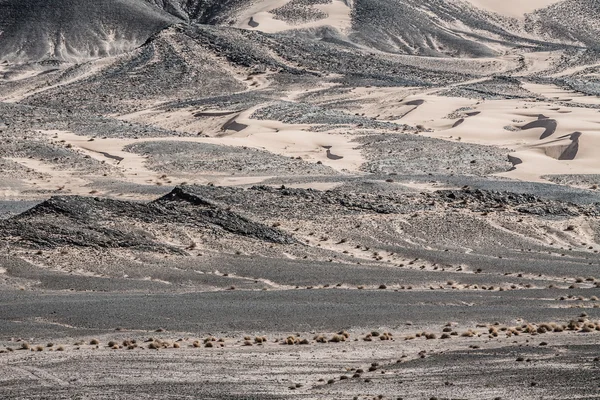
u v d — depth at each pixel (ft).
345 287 638.94
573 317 535.19
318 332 492.13
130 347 450.71
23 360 422.00
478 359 416.87
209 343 456.04
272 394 359.05
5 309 536.01
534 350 433.89
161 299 575.38
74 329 494.59
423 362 414.62
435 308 557.74
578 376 374.84
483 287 647.97
